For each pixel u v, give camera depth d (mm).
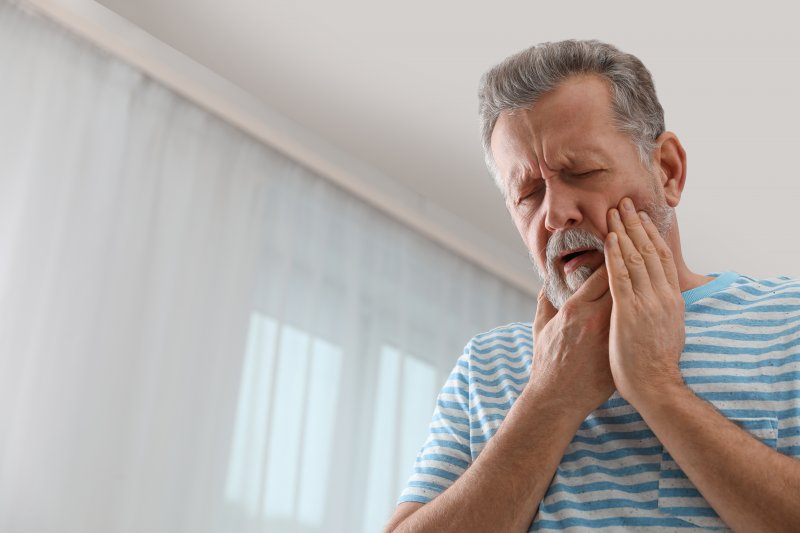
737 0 2547
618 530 1003
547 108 1185
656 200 1177
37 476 2227
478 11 2627
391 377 3082
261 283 2830
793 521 901
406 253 3266
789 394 997
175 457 2473
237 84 2875
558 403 1048
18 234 2369
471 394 1200
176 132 2750
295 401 2799
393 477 2957
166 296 2580
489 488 1033
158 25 2699
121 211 2561
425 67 2803
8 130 2434
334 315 2994
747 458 930
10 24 2520
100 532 2283
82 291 2426
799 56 2678
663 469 1009
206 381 2594
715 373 1029
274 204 2941
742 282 1141
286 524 2668
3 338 2275
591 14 2619
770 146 2963
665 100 2875
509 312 3533
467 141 3031
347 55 2775
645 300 1040
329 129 3029
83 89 2594
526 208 1202
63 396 2320
